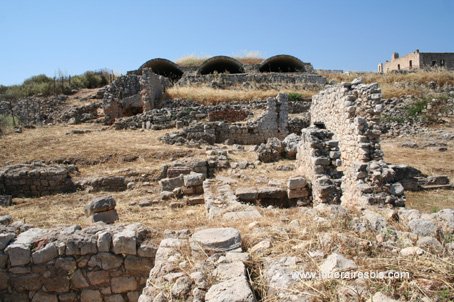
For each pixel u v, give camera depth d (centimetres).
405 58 5838
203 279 411
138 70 4312
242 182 1291
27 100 3644
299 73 4194
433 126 2942
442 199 1276
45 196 1381
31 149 1927
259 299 381
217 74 3919
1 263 561
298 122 2594
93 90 4122
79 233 599
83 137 2238
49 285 566
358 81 1382
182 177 1346
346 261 402
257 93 3325
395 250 447
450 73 3888
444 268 386
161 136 2255
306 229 521
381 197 882
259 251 474
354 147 1186
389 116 3070
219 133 2417
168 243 533
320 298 350
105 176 1479
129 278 575
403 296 344
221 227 594
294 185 1167
